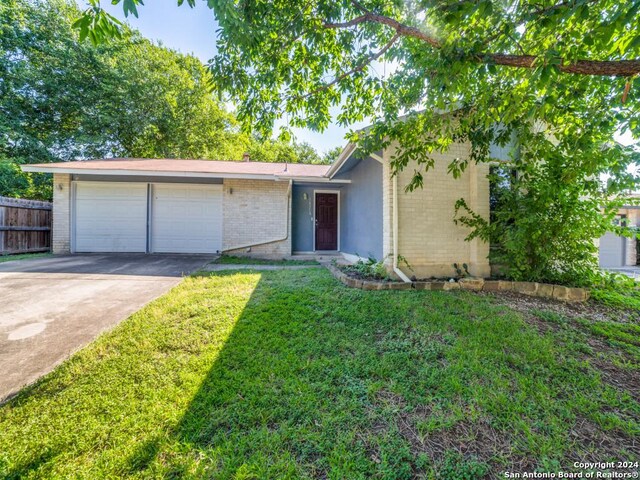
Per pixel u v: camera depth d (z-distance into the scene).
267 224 9.11
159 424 1.76
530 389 2.18
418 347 2.78
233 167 9.89
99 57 13.78
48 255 8.20
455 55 2.39
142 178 8.93
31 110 13.55
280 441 1.66
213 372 2.29
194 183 9.05
